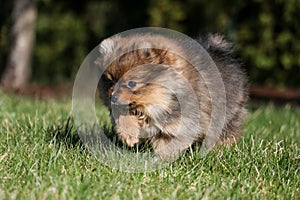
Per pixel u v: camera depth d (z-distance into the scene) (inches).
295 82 821.2
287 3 767.1
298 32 781.9
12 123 385.1
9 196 238.8
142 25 885.2
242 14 804.6
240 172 292.0
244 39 797.2
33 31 868.6
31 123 371.2
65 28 914.7
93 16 922.7
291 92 834.2
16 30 834.8
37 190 246.5
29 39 842.2
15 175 271.3
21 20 832.9
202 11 825.5
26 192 246.8
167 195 252.4
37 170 275.7
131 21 893.8
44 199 236.7
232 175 290.2
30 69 922.7
